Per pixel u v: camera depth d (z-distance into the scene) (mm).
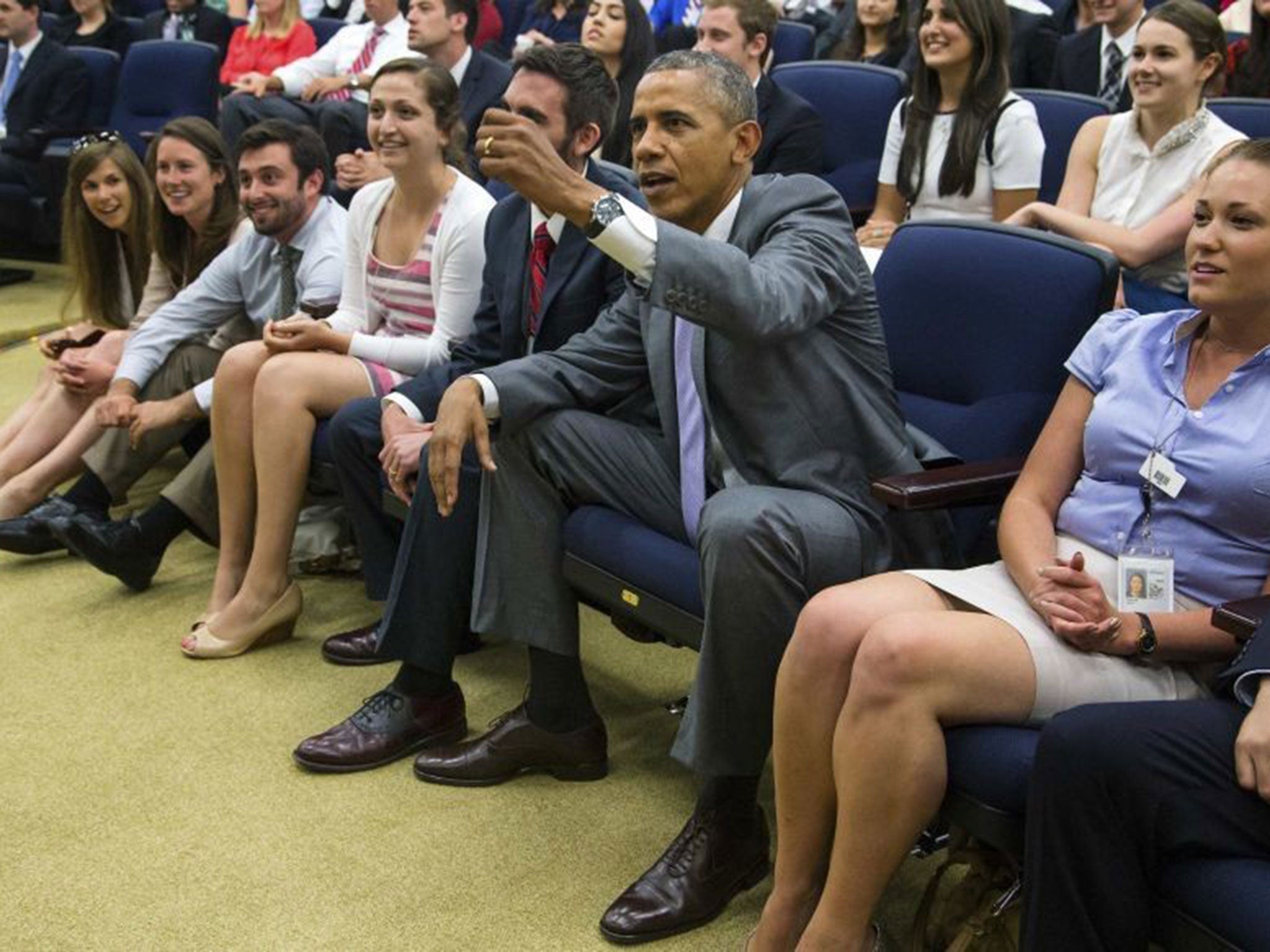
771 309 1739
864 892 1513
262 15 5555
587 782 2133
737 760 1764
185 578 2928
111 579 2928
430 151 2609
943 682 1467
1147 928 1354
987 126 3088
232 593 2631
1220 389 1630
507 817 2035
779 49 4664
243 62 5594
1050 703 1511
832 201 1901
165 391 2969
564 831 1998
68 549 3035
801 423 1874
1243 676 1391
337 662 2527
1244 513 1594
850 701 1496
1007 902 1545
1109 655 1556
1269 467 1574
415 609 2162
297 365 2514
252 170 2836
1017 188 3092
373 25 5008
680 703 2359
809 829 1613
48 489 3076
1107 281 1952
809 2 5336
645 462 2031
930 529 1920
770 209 1893
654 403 2139
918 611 1578
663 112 1869
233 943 1748
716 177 1897
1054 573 1547
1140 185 2852
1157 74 2771
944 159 3143
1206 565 1616
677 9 5387
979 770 1454
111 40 6277
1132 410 1692
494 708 2359
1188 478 1622
